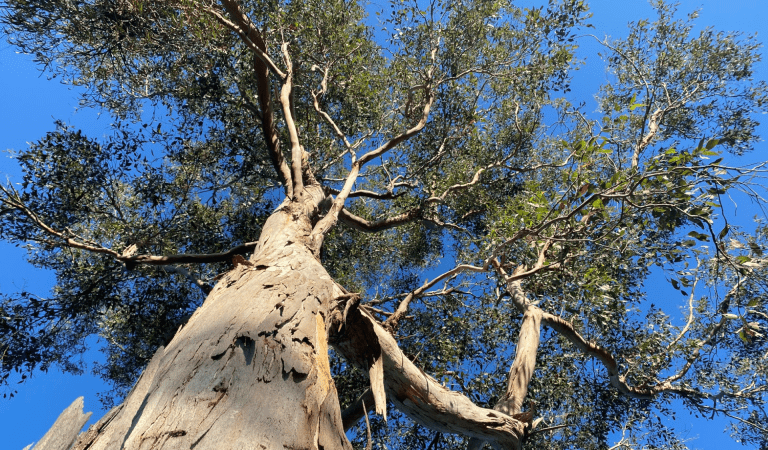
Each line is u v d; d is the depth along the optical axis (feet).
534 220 16.79
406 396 15.31
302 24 24.09
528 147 33.40
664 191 15.03
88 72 25.25
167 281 25.80
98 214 22.86
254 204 28.63
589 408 26.73
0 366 21.04
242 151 27.78
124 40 22.74
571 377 27.45
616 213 18.94
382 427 25.71
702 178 14.66
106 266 23.32
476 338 27.99
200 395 6.33
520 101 30.22
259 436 5.80
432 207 30.19
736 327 26.17
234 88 28.53
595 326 24.53
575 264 19.13
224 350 7.45
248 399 6.46
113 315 26.03
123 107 26.50
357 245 33.35
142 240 22.48
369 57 30.55
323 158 28.07
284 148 27.68
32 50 22.67
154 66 25.18
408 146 32.48
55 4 20.84
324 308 10.58
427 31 28.07
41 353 22.72
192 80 25.39
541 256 20.66
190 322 9.20
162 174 23.89
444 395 15.38
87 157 21.63
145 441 5.48
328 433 7.13
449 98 30.09
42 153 20.88
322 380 7.95
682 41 34.06
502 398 18.51
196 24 20.98
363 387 25.14
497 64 28.45
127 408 6.77
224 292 10.46
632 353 25.91
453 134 30.96
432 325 28.30
